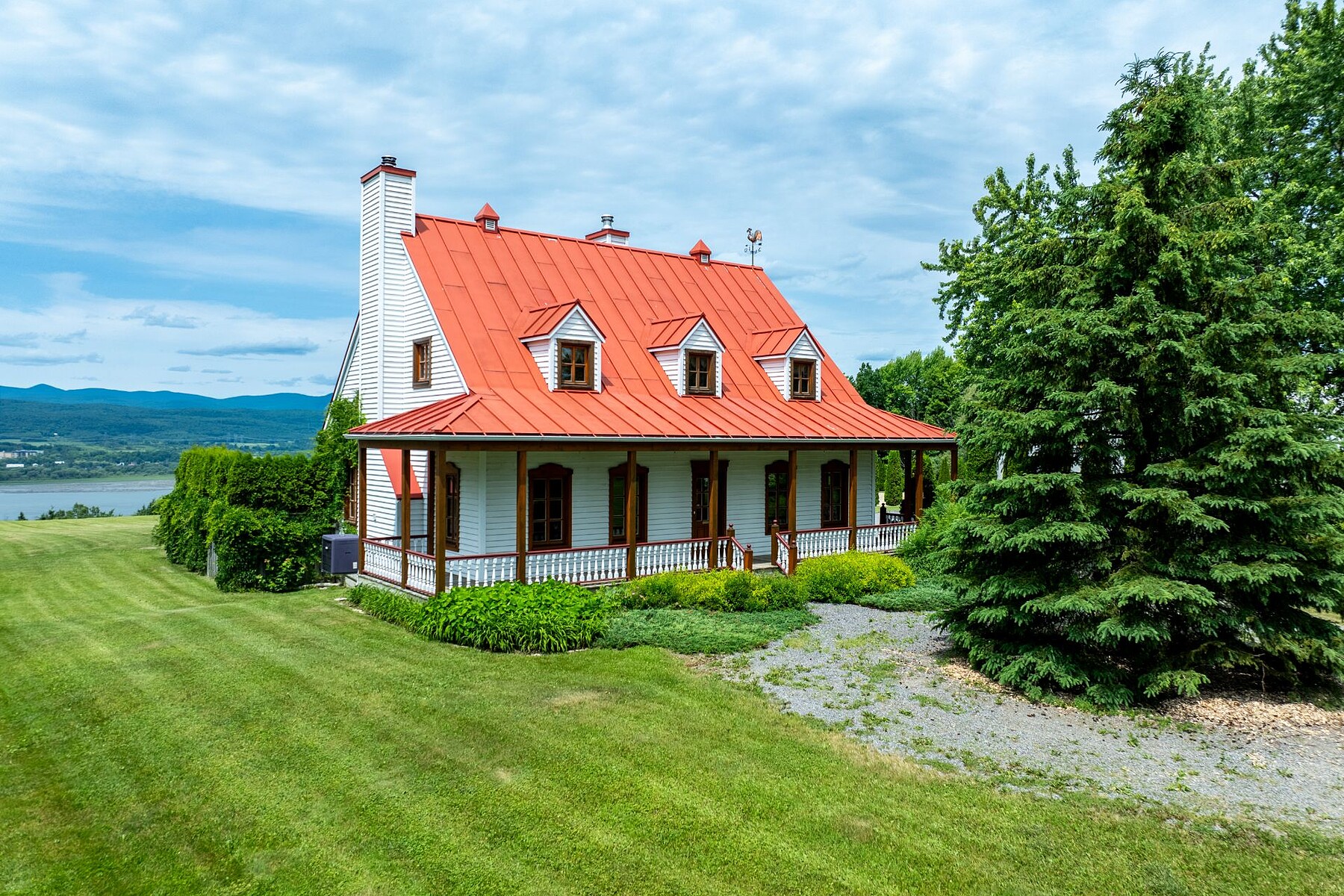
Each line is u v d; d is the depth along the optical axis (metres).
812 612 17.83
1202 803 8.89
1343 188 24.34
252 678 12.88
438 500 16.27
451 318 21.41
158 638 15.41
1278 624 12.27
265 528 20.92
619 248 27.66
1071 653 12.51
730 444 20.00
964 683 12.93
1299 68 25.05
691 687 12.42
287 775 9.45
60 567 25.81
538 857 7.73
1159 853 7.85
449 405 18.50
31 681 12.99
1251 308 12.05
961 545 13.29
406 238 23.41
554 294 24.05
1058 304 13.09
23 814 8.66
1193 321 11.67
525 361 21.05
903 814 8.54
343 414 23.94
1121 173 14.22
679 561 19.83
